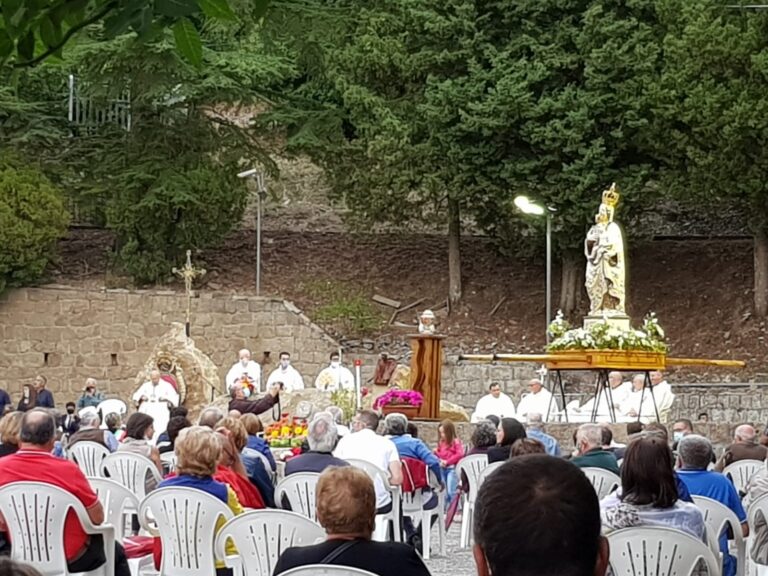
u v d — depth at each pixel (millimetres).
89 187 37125
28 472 8227
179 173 36844
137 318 35156
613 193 23109
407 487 13641
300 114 37875
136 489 12430
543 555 3266
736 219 39375
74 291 35000
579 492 3324
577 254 36812
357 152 37938
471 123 34938
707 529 8539
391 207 37531
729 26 33062
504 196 36000
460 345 36375
